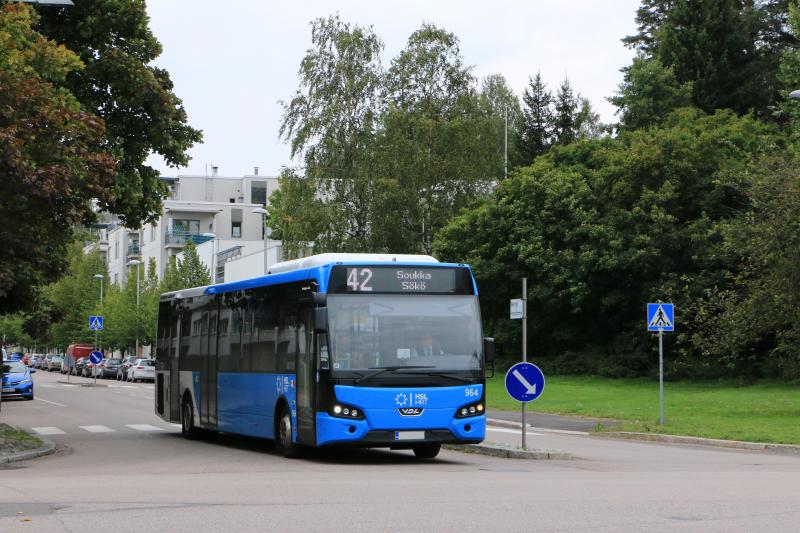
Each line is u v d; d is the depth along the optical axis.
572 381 49.38
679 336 43.28
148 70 26.52
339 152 54.81
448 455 19.41
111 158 20.86
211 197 123.94
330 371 16.52
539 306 53.44
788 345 31.50
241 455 19.31
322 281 16.89
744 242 31.66
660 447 22.58
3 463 18.17
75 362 89.38
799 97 30.88
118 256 126.62
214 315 22.44
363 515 9.70
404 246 54.66
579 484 13.05
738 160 48.88
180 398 24.62
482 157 55.75
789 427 25.23
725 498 11.25
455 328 17.28
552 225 52.00
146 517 9.62
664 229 47.88
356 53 55.66
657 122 60.44
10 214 19.81
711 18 63.03
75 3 26.47
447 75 56.31
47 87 19.95
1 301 24.84
